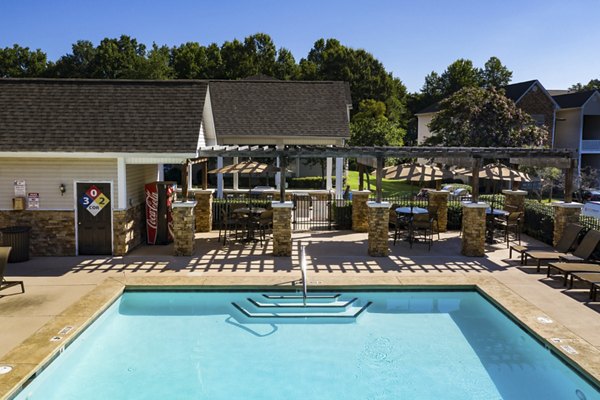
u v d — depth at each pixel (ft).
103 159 47.50
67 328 29.68
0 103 48.26
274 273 42.80
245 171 53.52
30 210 47.67
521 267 45.42
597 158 143.84
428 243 55.36
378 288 39.83
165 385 25.63
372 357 29.12
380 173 49.60
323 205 72.64
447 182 138.00
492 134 107.96
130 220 50.42
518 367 27.94
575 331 30.09
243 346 30.58
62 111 48.01
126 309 36.78
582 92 139.03
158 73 164.96
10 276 40.91
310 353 29.68
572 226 47.80
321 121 78.64
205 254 49.70
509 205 64.90
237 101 82.84
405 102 239.09
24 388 24.30
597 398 24.27
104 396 24.41
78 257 47.65
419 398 24.63
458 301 39.14
